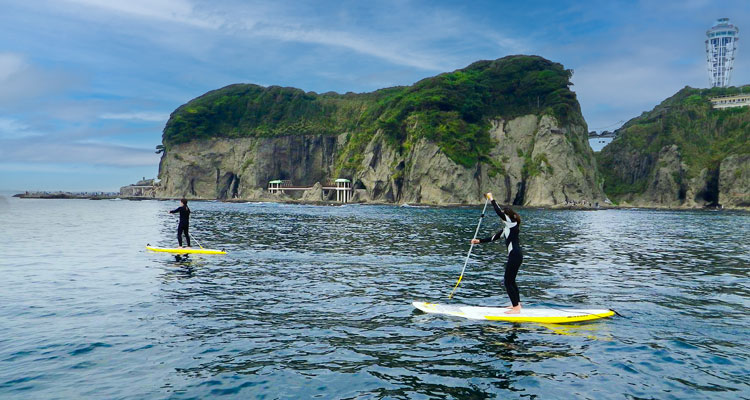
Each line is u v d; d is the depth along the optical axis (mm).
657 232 40656
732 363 7434
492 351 7996
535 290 13422
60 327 9109
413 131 149000
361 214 74562
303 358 7527
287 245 24891
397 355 7730
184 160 187750
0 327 9055
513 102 161125
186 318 9898
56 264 17406
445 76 165875
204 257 19750
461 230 38312
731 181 149000
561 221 60906
